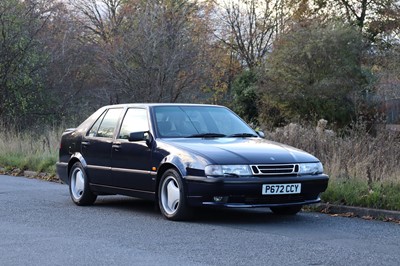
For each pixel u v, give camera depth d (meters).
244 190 8.95
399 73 37.50
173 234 8.45
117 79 29.64
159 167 9.71
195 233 8.52
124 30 33.00
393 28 42.72
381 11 44.81
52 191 13.52
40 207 11.09
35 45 28.62
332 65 37.72
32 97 29.09
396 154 13.09
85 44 32.19
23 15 28.50
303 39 38.12
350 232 8.72
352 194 10.69
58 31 30.77
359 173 12.02
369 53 41.06
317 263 6.81
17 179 16.33
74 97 30.67
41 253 7.30
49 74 29.83
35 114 29.20
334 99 37.19
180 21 30.69
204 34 36.94
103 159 10.91
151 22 30.34
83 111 30.70
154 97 29.16
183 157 9.35
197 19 38.12
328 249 7.52
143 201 12.05
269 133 15.30
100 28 38.34
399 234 8.60
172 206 9.58
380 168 12.31
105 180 10.86
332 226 9.21
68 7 36.75
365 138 14.01
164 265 6.70
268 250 7.45
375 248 7.62
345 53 37.75
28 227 9.03
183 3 33.75
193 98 30.97
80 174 11.49
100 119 11.41
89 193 11.29
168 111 10.53
